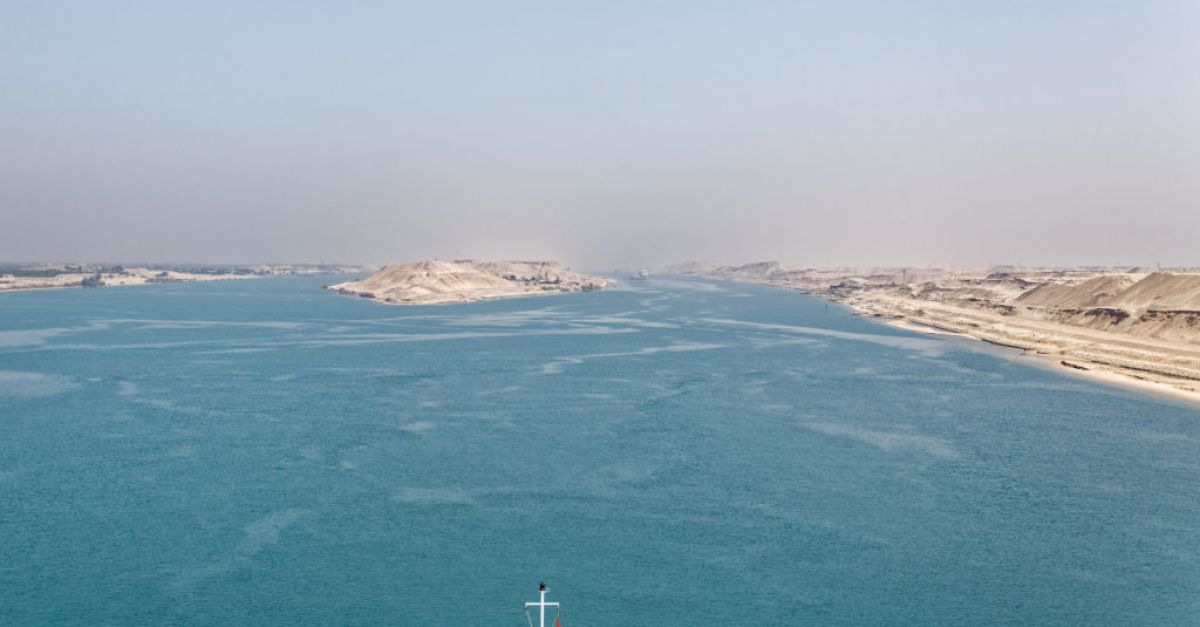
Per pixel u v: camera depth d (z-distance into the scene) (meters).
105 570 54.25
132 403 108.19
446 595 50.75
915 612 48.78
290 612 48.50
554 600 50.06
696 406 107.50
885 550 57.81
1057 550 57.75
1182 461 80.19
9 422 96.38
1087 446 86.00
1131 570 54.47
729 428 94.19
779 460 80.25
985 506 66.75
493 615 48.22
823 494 69.81
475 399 112.00
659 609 49.06
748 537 60.12
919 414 102.50
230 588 51.62
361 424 95.62
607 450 83.94
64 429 92.69
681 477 74.62
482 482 72.94
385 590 51.38
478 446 85.38
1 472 75.50
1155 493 70.19
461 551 57.41
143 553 57.00
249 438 88.56
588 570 54.44
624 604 49.69
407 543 58.78
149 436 89.44
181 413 101.69
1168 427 95.19
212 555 56.66
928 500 68.31
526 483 72.62
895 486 72.06
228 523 62.69
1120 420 99.06
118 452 82.50
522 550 57.62
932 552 57.47
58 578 53.06
